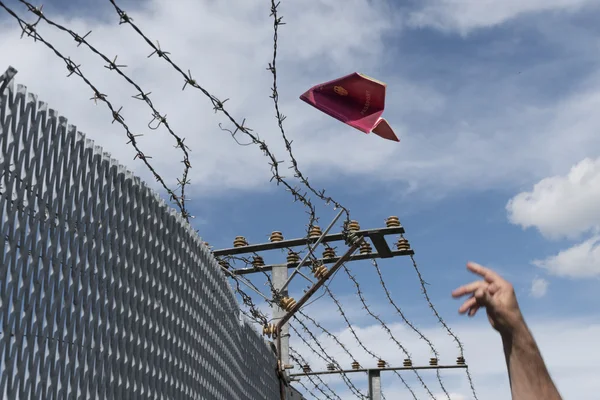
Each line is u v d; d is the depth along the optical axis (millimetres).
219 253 7773
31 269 2869
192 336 4949
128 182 3971
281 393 7707
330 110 4711
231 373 5945
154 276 4328
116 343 3662
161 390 4277
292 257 7867
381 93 4590
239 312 6496
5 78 2701
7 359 2666
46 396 2939
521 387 968
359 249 8055
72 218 3246
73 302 3248
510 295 1006
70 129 3275
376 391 11969
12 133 2770
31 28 2953
